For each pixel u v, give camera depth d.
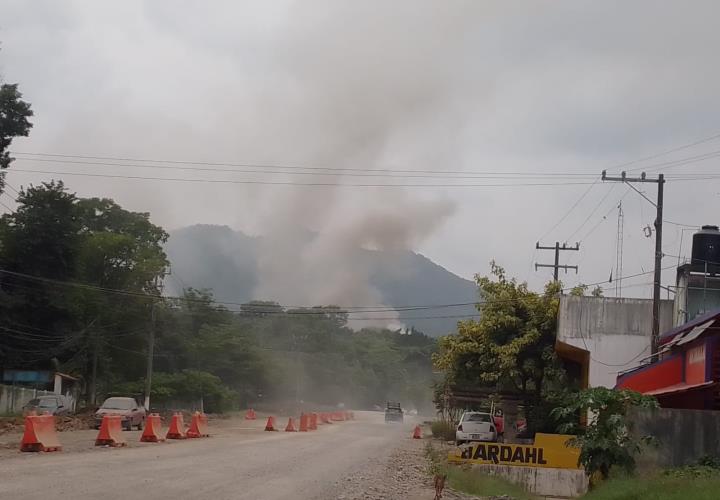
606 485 15.94
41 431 22.39
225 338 80.69
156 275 58.88
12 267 52.25
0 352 50.59
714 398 22.72
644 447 18.61
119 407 38.59
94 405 50.69
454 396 44.72
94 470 16.95
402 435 47.50
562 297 31.34
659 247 28.98
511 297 34.69
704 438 18.62
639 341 30.62
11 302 49.84
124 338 60.53
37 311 52.81
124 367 63.09
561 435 22.62
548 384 35.59
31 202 53.16
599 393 17.23
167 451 24.11
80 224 56.16
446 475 18.14
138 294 56.69
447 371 39.84
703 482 14.00
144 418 40.28
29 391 47.12
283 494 14.67
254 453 24.75
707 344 21.44
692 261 29.97
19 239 52.00
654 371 24.36
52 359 54.06
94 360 56.84
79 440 28.45
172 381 65.00
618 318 30.94
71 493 12.96
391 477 20.47
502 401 37.88
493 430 36.09
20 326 51.69
